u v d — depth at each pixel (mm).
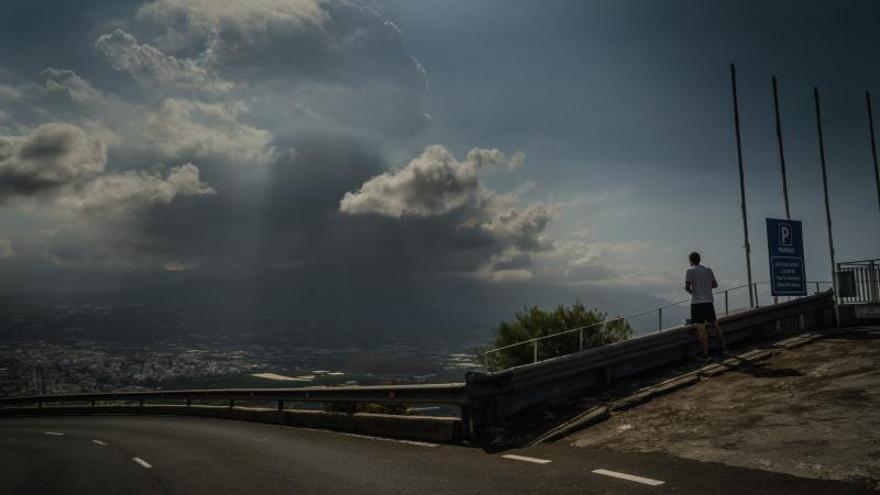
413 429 10547
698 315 11914
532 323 18109
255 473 8414
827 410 7211
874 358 9656
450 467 7418
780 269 16109
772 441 6422
